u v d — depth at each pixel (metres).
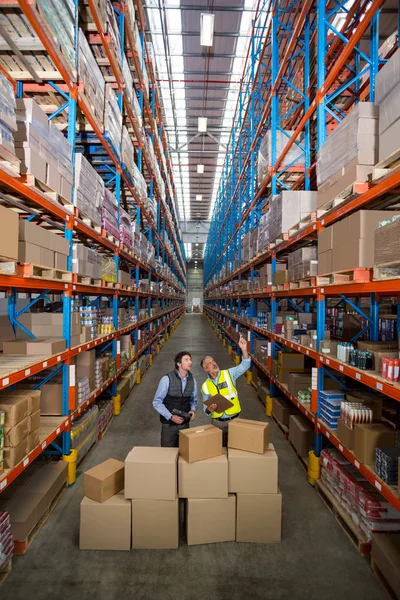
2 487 2.46
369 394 3.68
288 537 3.06
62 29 3.40
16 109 2.97
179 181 26.42
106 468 3.10
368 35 5.82
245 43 11.84
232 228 13.89
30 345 3.47
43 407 3.92
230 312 14.22
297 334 5.36
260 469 2.96
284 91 8.02
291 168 6.46
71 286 3.93
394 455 2.53
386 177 2.55
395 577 2.31
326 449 3.86
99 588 2.50
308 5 4.98
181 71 13.31
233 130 15.10
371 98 4.50
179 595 2.45
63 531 3.12
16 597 2.43
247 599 2.41
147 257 9.68
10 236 2.53
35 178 3.00
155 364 11.30
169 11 10.46
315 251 4.41
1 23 3.07
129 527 2.88
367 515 2.85
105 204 5.30
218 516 2.96
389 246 2.37
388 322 4.36
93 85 4.46
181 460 2.99
